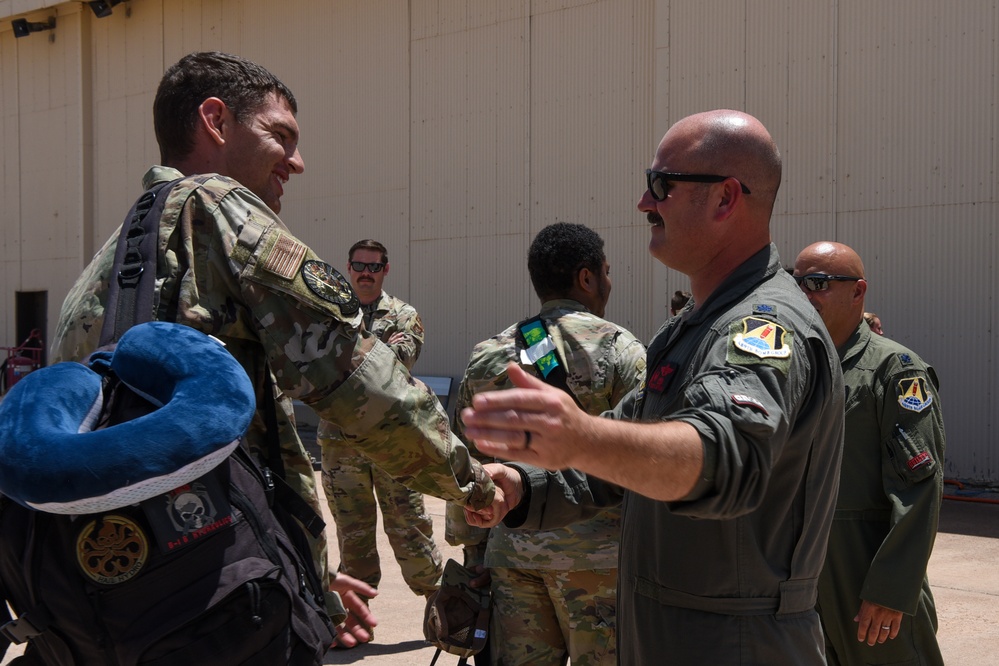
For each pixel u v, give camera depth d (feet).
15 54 61.16
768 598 6.16
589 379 10.01
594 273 10.75
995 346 28.81
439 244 42.78
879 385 10.04
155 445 5.14
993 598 18.10
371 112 45.19
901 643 9.80
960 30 29.37
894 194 30.63
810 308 6.29
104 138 56.90
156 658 5.39
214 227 6.17
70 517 5.41
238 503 5.75
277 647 5.71
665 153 6.64
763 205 6.58
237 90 6.88
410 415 6.31
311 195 47.55
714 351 5.77
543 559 9.28
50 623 5.48
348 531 16.70
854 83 31.35
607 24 37.32
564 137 38.60
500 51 40.57
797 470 6.06
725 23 34.01
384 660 15.01
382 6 44.65
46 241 59.93
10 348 59.21
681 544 6.30
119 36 55.83
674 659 6.29
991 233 28.86
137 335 5.61
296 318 6.09
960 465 29.48
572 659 9.45
